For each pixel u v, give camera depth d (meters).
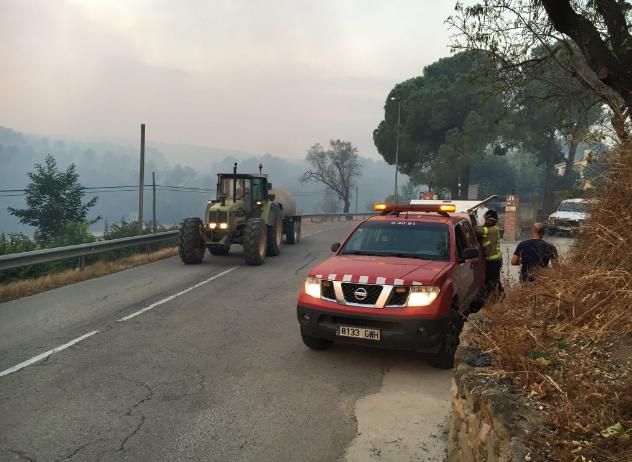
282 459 3.67
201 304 8.79
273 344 6.46
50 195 36.31
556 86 7.87
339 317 5.46
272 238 15.55
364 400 4.72
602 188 4.98
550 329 3.74
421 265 5.75
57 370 5.41
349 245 6.70
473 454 2.98
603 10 5.75
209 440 3.93
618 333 3.46
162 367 5.55
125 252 16.45
